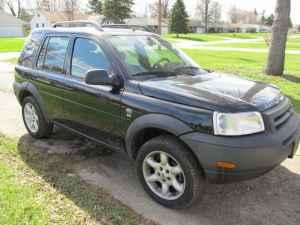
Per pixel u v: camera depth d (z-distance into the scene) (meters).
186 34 65.62
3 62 16.14
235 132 3.00
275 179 4.12
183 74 4.05
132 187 3.88
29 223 3.11
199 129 3.06
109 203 3.51
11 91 9.12
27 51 5.34
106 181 4.00
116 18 59.78
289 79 10.12
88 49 4.16
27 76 5.12
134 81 3.64
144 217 3.29
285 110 3.60
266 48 29.73
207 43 39.47
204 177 3.25
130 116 3.55
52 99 4.67
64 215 3.26
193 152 3.11
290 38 56.09
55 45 4.73
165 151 3.33
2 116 6.60
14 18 66.75
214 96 3.24
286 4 10.11
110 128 3.85
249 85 3.81
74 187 3.80
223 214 3.39
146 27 5.04
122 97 3.62
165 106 3.28
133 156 3.75
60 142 5.18
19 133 5.60
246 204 3.57
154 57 4.18
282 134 3.27
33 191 3.66
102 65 3.93
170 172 3.41
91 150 4.89
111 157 4.68
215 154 2.98
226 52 23.91
